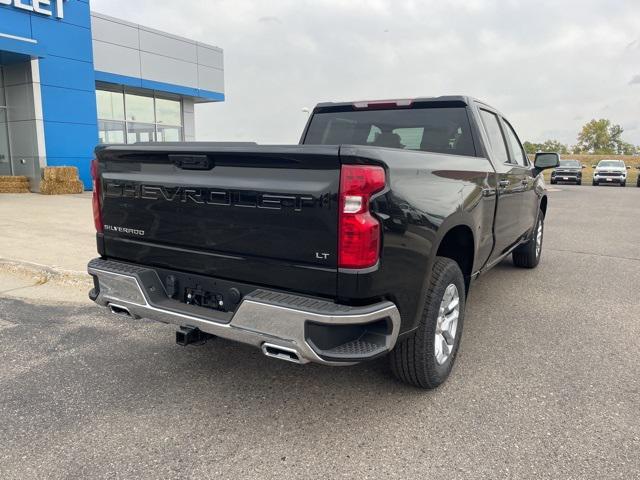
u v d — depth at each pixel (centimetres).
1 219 1041
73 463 258
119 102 2209
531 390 334
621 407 312
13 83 1672
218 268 292
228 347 407
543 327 455
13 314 481
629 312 499
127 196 329
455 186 323
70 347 404
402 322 281
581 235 1005
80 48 1758
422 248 282
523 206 541
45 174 1608
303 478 247
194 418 301
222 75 2573
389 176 256
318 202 250
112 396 327
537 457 262
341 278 250
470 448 270
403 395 328
